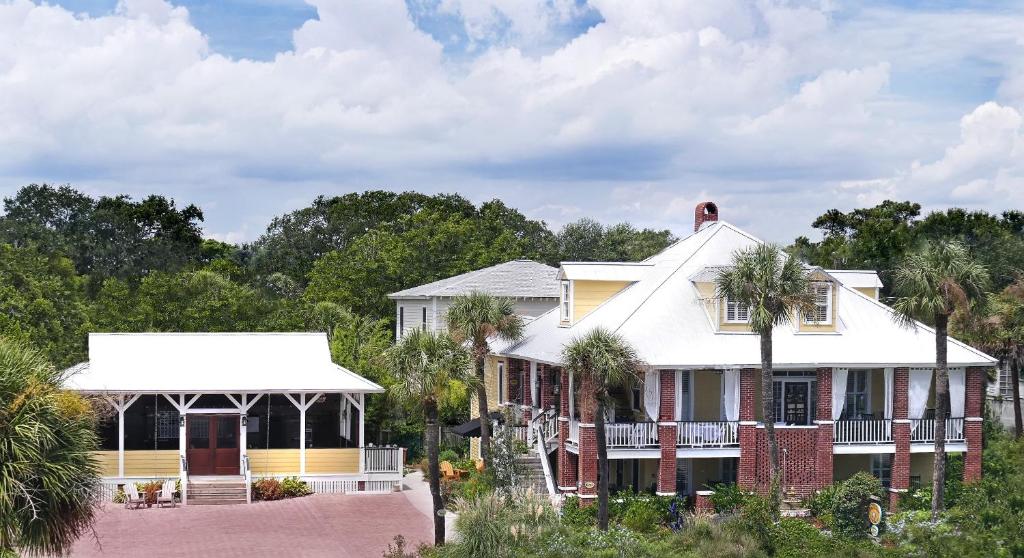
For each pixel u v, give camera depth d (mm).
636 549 34438
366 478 48500
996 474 48406
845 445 45844
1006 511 35688
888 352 46594
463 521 34250
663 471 43438
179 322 63344
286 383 48531
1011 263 81875
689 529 37719
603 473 38688
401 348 38000
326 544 38344
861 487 41125
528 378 52250
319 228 114625
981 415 47688
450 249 86688
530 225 115188
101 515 43062
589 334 39812
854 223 103812
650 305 46438
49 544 24438
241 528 40844
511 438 45156
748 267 40844
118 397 47312
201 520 42219
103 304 67312
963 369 47656
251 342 51875
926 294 41531
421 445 55812
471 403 58625
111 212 113188
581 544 34375
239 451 48188
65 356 55188
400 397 37812
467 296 51781
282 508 44719
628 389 47219
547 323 53312
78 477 24562
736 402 44562
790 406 47094
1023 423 63062
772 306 40875
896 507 45812
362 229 113000
